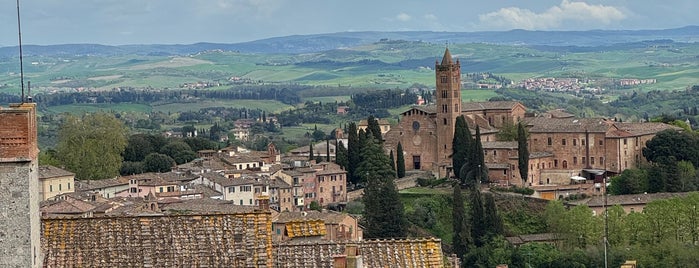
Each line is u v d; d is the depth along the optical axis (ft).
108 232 303.27
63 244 299.38
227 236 304.91
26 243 270.46
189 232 305.12
